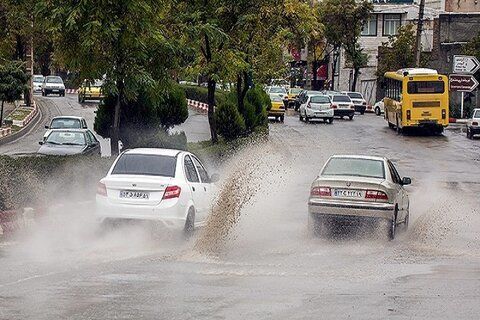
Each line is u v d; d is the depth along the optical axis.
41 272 16.20
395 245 21.25
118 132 30.39
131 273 16.23
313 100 74.69
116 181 20.28
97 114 33.47
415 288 15.07
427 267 17.69
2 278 15.50
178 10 34.59
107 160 26.72
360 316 12.69
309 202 22.17
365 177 22.56
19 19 32.38
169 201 20.11
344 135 62.94
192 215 20.88
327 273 16.69
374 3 114.25
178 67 30.55
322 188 22.09
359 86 113.06
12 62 57.50
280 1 38.31
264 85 63.28
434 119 64.38
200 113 76.31
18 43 60.44
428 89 64.44
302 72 123.25
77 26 26.84
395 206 22.12
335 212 21.83
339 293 14.50
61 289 14.53
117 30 26.58
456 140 61.19
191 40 33.47
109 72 28.31
